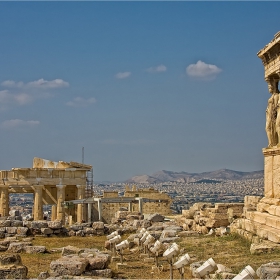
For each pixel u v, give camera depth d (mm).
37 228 46750
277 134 32469
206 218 42000
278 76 32688
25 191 77938
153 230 45875
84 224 48750
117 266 28500
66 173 73375
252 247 28000
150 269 27953
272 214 30344
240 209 40750
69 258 25891
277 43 30500
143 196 82000
